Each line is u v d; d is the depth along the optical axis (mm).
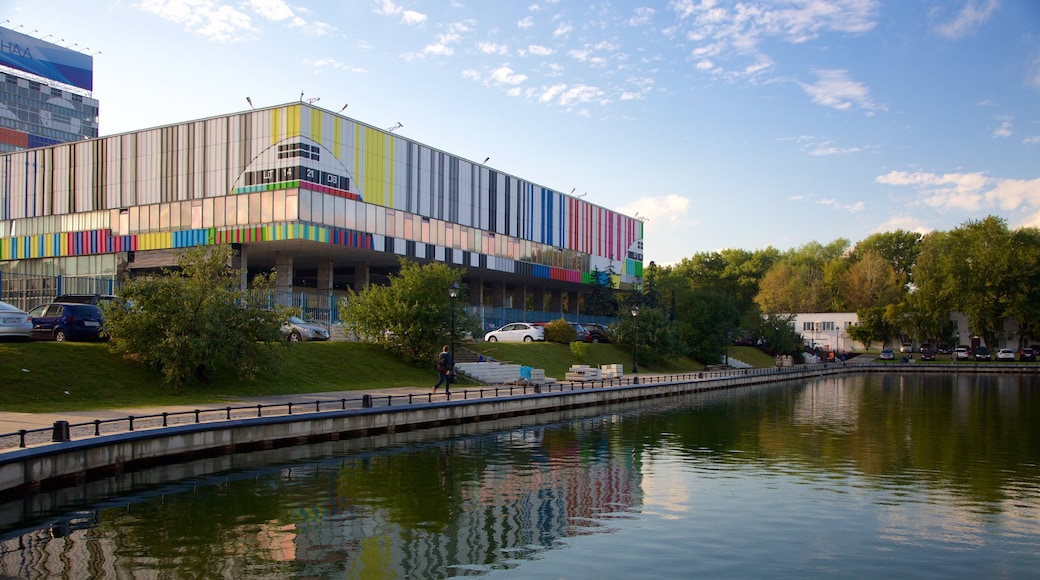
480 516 15766
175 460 20047
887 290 115438
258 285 33188
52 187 68250
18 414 22250
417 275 44250
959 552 13758
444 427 29719
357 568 12398
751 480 19953
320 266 69688
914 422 33906
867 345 111875
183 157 60938
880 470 21562
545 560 12953
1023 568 12938
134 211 63281
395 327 42594
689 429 30781
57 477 16734
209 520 15008
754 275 143125
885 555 13516
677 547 13781
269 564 12492
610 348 66188
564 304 107688
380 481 19047
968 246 98875
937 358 102062
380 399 29719
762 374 64312
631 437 28125
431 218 69375
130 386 28078
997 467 22141
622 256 104250
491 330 65062
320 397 30500
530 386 40375
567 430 30031
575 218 92750
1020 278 93000
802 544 14086
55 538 13586
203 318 29156
